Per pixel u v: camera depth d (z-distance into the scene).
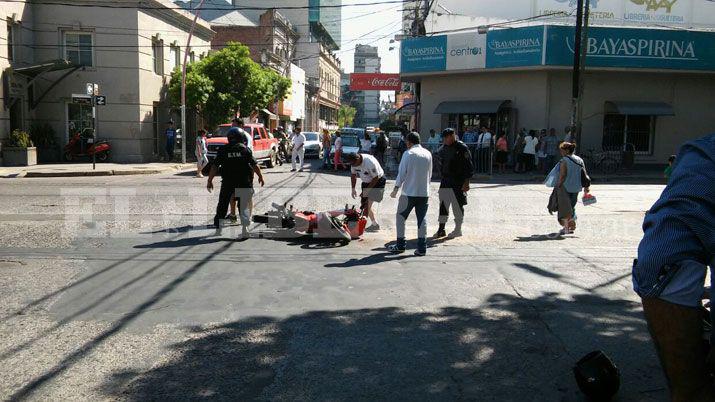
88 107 26.77
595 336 5.07
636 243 9.20
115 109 26.73
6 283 6.47
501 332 5.15
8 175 20.02
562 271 7.33
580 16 20.97
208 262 7.54
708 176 2.15
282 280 6.73
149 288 6.36
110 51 26.42
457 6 26.88
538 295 6.29
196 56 33.91
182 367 4.35
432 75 26.81
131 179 19.53
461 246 8.81
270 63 50.34
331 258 7.87
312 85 69.75
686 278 2.14
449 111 25.62
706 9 26.98
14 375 4.20
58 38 26.06
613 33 23.75
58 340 4.86
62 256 7.75
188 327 5.19
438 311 5.70
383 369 4.36
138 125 26.91
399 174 8.08
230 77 30.66
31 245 8.41
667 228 2.19
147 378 4.16
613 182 20.78
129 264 7.38
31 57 25.78
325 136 24.75
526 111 24.86
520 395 3.96
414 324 5.32
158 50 29.23
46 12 25.84
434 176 21.50
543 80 24.39
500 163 23.30
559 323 5.39
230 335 5.00
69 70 25.44
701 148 2.23
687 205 2.16
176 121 31.75
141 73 26.94
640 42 23.92
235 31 51.88
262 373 4.26
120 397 3.87
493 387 4.08
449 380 4.18
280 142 28.75
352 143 27.44
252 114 33.16
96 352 4.62
